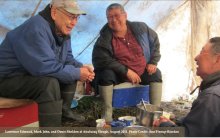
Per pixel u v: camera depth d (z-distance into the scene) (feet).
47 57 5.42
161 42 12.30
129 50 8.35
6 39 5.79
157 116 6.28
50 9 6.05
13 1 7.73
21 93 5.61
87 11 9.45
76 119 7.36
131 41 8.34
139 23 8.68
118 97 9.16
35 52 5.34
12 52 5.61
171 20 11.92
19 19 8.57
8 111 5.60
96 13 9.71
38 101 5.34
